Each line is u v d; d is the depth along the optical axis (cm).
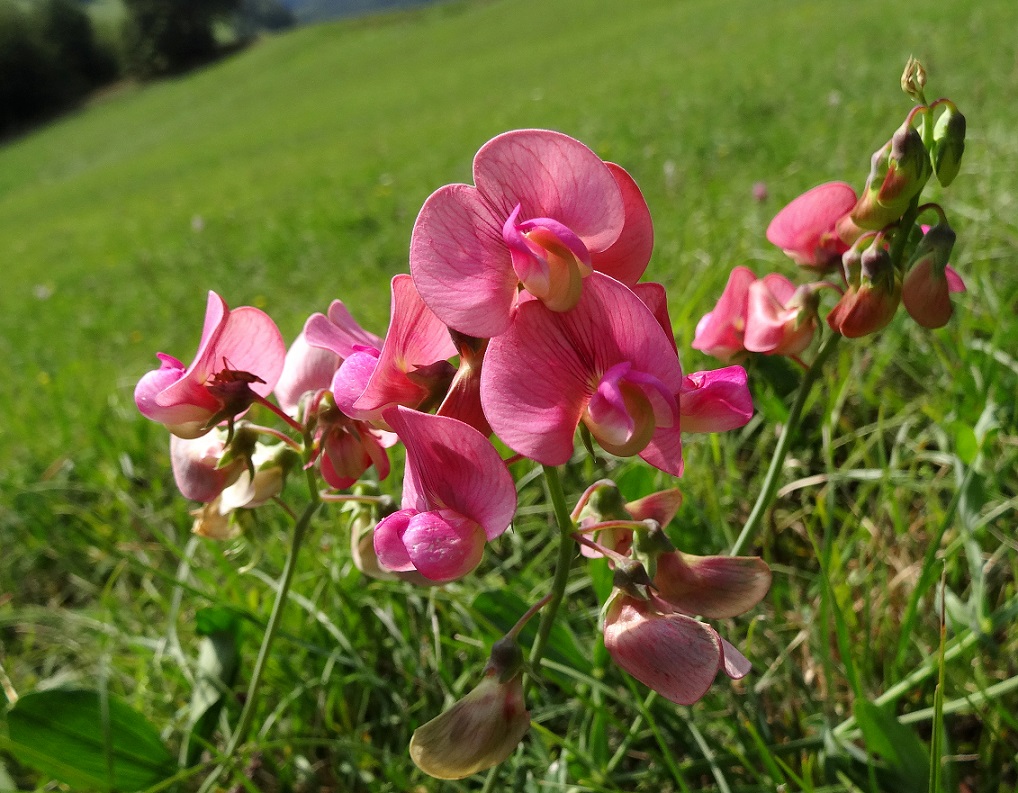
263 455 13
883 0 135
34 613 20
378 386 10
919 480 20
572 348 9
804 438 21
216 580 20
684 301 26
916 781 12
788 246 14
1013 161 33
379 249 64
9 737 14
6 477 28
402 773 15
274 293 59
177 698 18
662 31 207
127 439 28
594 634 17
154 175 220
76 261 112
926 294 12
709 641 9
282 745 16
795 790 13
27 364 57
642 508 11
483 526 9
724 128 74
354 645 17
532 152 9
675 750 15
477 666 16
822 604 14
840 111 65
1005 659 15
